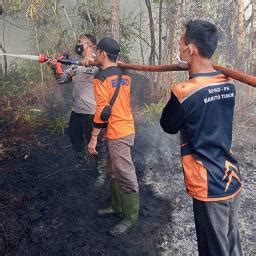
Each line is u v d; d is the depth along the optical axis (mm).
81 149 4227
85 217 3451
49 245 3105
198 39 2141
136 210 3234
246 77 2129
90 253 3016
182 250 3082
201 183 2211
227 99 2207
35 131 5336
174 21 6133
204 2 6355
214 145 2197
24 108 5863
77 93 3945
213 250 2264
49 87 6660
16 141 5016
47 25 6918
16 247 3092
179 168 4332
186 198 3775
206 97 2125
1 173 4211
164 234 3248
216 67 2277
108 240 3164
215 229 2232
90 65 3266
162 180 4090
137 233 3240
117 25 6051
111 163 3193
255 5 6562
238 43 6301
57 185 3963
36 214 3482
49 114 5930
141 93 6316
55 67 3881
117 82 3031
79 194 3809
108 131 3076
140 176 4156
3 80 6785
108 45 3035
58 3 6988
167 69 2600
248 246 3113
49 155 4652
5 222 3371
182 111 2148
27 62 7211
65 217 3451
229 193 2248
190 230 3312
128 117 3125
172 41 6098
